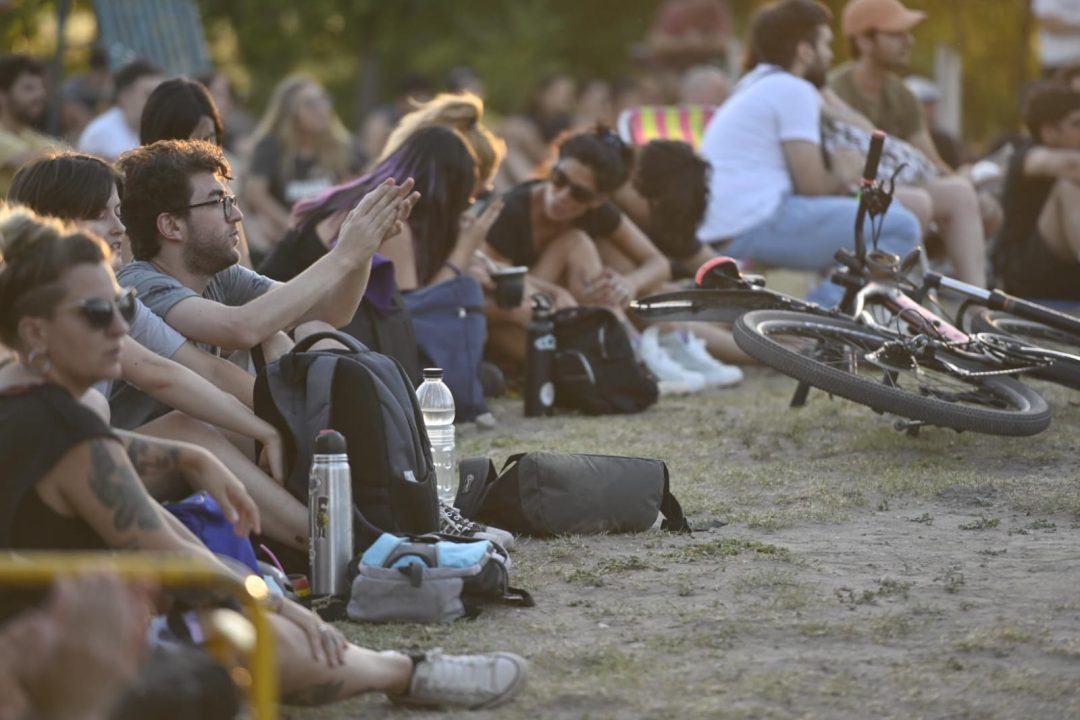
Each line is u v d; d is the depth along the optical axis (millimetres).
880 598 14023
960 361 21625
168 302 16109
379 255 21797
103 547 10422
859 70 34688
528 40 91125
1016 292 34500
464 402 23719
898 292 23234
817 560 15438
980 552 15711
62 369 10328
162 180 16359
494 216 25281
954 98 62219
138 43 49375
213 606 10141
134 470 10555
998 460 20375
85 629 7590
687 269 29984
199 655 9617
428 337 23547
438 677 11266
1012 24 69062
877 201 23281
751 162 31000
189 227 16453
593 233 28438
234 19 89312
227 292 17625
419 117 25797
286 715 11125
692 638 12836
